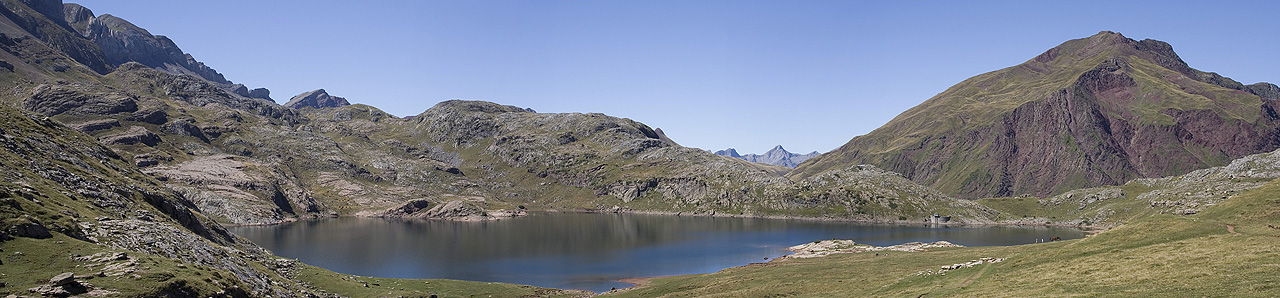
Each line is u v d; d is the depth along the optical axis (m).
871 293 92.06
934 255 157.12
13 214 69.12
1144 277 67.38
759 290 110.25
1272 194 106.44
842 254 188.50
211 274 70.38
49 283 55.88
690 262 194.50
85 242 70.81
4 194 72.56
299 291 91.12
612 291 133.25
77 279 57.94
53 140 125.19
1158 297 58.16
